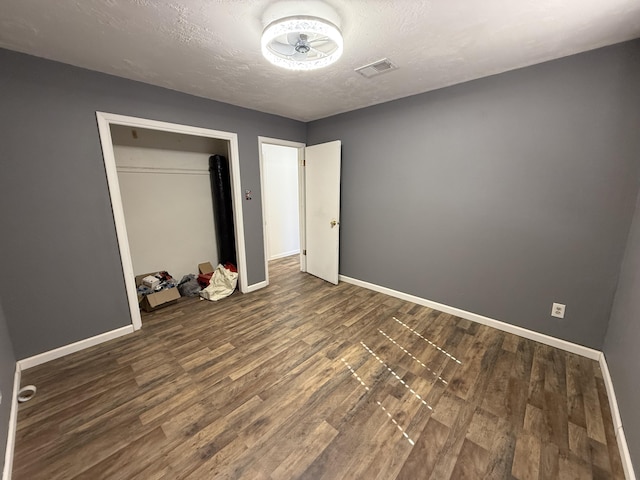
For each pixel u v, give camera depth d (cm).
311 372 199
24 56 185
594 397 173
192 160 357
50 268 210
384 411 164
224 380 191
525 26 157
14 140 188
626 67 178
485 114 236
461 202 262
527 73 212
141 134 312
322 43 169
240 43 173
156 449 141
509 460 135
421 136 279
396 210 313
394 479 126
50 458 137
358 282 371
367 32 162
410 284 316
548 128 209
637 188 182
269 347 230
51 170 203
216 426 155
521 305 240
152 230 334
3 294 192
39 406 169
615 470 130
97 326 236
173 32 160
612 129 186
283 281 394
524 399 172
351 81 239
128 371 201
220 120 296
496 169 237
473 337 242
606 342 199
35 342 207
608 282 198
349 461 135
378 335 247
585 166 198
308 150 388
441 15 146
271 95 274
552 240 218
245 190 333
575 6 139
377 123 312
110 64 203
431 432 150
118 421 158
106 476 128
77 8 137
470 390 180
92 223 225
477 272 262
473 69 217
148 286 310
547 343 229
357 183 345
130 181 311
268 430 152
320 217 388
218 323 271
